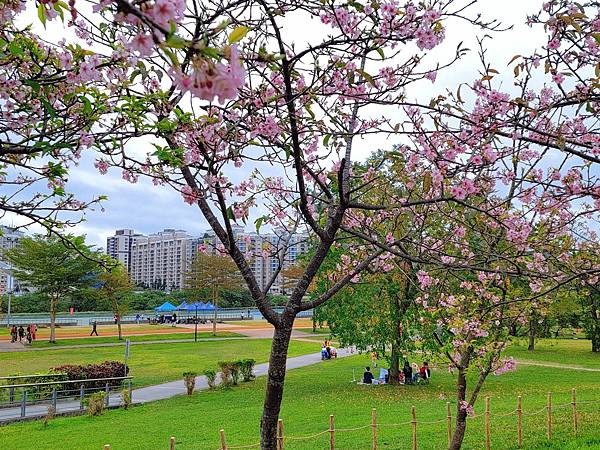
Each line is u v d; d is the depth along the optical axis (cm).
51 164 372
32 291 5531
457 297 738
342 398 1570
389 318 1530
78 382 1639
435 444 990
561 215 586
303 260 1541
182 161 374
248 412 1392
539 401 1427
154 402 1628
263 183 566
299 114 405
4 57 312
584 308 2581
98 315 5625
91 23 333
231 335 4347
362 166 588
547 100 460
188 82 154
